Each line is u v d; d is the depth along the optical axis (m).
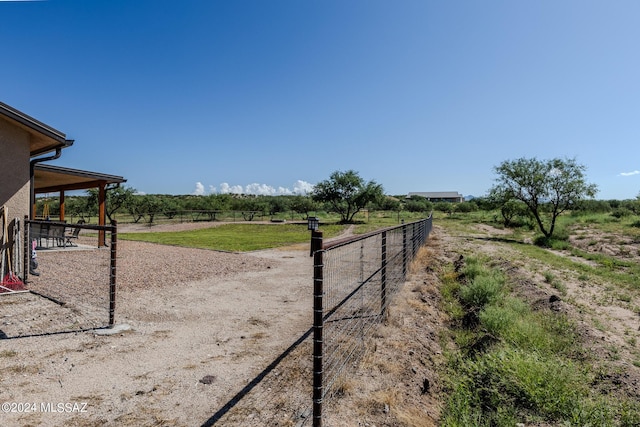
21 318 5.27
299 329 5.17
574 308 6.68
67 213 37.59
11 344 4.32
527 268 10.55
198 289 7.44
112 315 5.01
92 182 14.29
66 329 4.88
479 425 3.27
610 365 4.45
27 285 7.14
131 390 3.37
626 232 20.00
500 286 8.30
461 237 21.12
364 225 31.28
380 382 3.69
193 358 4.13
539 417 3.35
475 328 5.85
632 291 8.23
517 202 27.47
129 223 33.53
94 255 11.80
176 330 5.04
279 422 2.93
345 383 3.58
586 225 25.31
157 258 11.43
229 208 52.19
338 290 7.45
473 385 3.88
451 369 4.43
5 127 6.92
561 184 19.92
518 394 3.66
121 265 9.92
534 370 3.83
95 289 7.05
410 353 4.50
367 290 7.41
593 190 19.59
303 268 10.05
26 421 2.84
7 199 6.96
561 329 5.69
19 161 7.16
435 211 59.50
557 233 20.86
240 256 12.33
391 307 6.37
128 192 32.31
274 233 23.45
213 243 16.75
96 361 3.95
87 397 3.22
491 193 28.25
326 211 50.16
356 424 2.96
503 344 4.89
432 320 6.11
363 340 4.73
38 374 3.61
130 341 4.56
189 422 2.90
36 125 7.07
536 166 20.59
